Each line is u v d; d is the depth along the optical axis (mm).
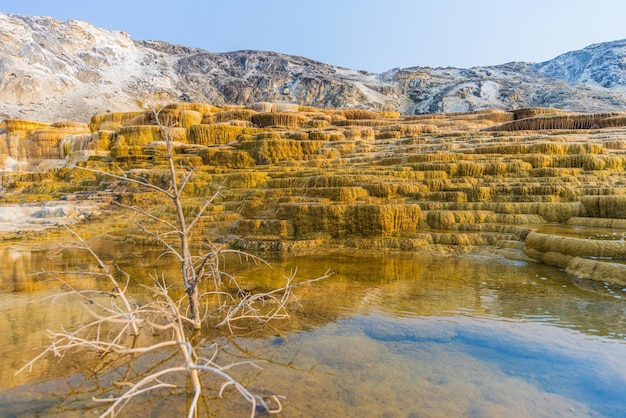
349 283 6902
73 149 28547
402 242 10320
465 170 14516
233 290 6414
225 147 22234
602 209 10703
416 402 3152
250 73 119688
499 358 3957
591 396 3270
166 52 132375
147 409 2986
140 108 90562
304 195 13391
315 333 4570
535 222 11258
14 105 79000
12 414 2910
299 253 9953
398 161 16859
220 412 2951
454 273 7656
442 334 4566
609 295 6070
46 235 12938
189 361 2604
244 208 13281
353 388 3348
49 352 3965
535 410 3072
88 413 2928
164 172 18453
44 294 6113
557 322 4941
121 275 7488
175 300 5773
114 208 16562
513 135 20672
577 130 20812
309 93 103938
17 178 23734
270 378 3494
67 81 89062
